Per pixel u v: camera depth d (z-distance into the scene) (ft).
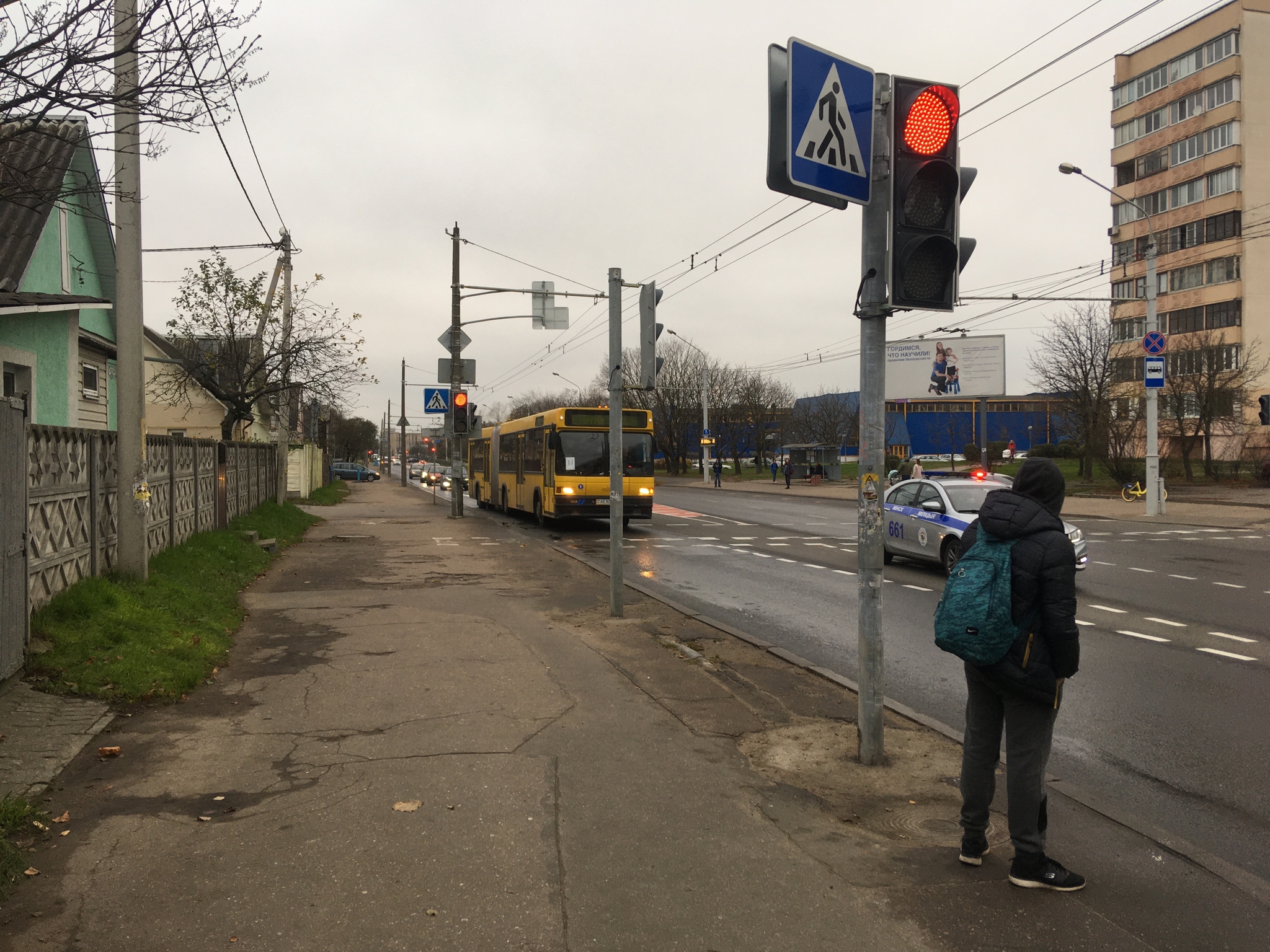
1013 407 255.70
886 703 21.33
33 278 44.24
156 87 18.38
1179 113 191.62
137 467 28.66
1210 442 138.41
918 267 15.38
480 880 11.59
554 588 39.17
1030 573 11.80
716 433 242.17
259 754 16.49
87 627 22.74
